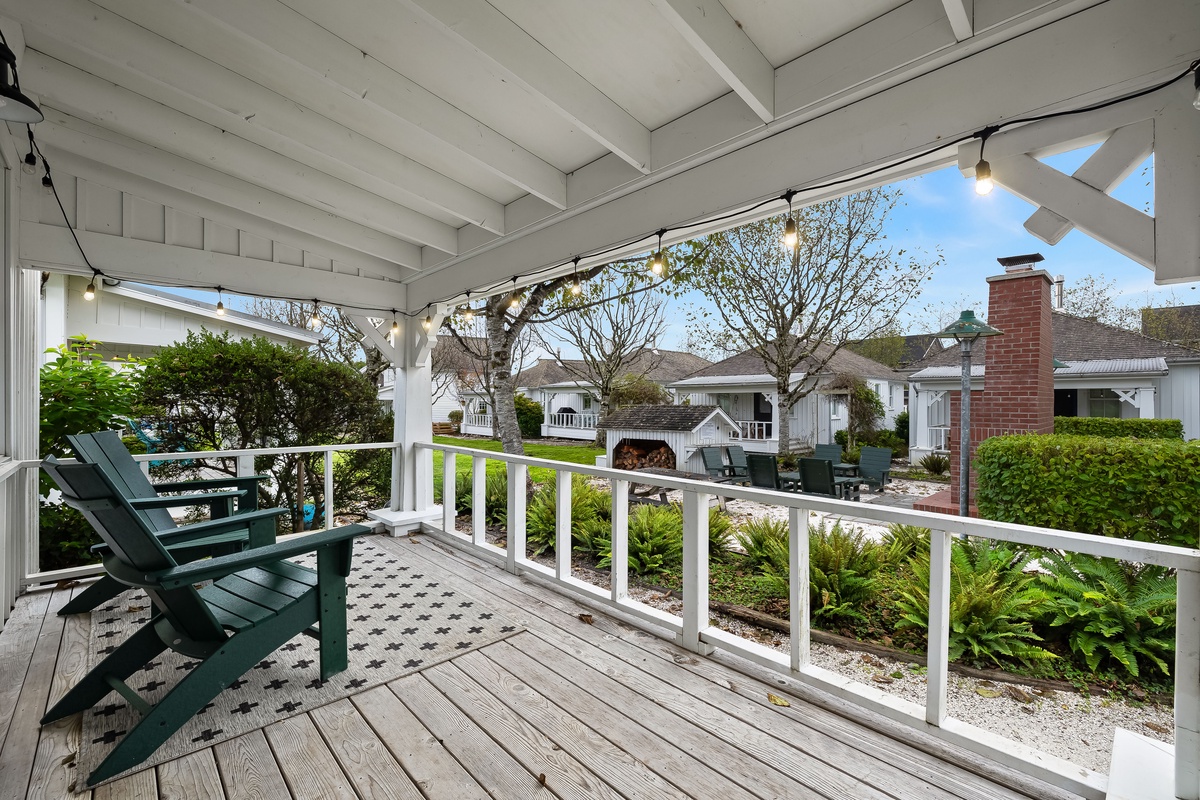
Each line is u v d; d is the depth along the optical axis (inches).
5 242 115.3
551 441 783.7
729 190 99.4
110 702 85.4
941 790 65.2
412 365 195.8
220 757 71.9
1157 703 99.8
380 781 67.4
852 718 80.0
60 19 83.5
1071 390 486.6
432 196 129.6
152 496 114.7
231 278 156.3
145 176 125.6
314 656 99.7
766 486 310.5
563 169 125.9
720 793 64.9
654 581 169.6
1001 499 191.9
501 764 70.4
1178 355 436.1
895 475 440.8
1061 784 62.3
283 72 99.6
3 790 65.4
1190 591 56.5
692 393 676.1
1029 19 67.0
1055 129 67.4
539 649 102.7
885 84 79.0
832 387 548.4
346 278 180.5
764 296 468.8
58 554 158.9
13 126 111.2
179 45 93.8
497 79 97.4
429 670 94.7
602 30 84.0
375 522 195.9
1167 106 60.7
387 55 93.0
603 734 76.5
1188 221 59.8
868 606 139.7
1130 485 163.5
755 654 91.4
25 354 131.2
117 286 267.0
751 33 82.4
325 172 134.4
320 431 230.1
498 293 167.6
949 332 239.1
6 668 95.2
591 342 618.5
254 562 78.5
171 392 198.5
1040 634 122.0
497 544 210.1
